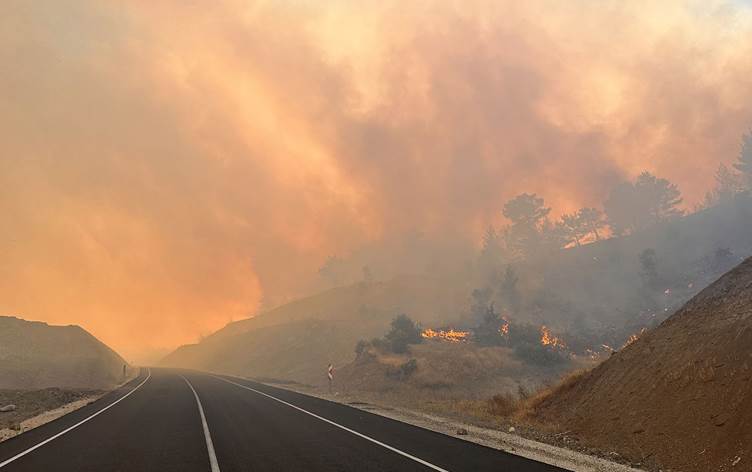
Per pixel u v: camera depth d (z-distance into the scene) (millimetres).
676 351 11492
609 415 11508
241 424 13516
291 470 7695
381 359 43781
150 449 9641
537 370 41344
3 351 43594
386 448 9648
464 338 52375
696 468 7941
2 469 7902
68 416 15773
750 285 11594
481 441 10695
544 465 8047
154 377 45094
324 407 18453
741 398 8312
